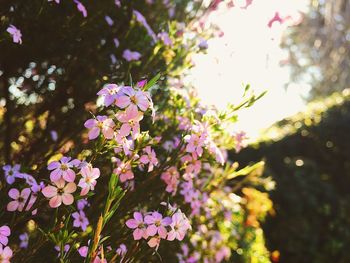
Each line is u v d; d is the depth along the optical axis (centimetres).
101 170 195
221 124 184
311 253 498
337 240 502
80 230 179
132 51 238
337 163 620
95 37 237
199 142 169
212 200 268
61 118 251
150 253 165
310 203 523
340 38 1400
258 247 387
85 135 233
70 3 217
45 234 137
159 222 145
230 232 328
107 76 234
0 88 270
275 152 627
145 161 162
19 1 198
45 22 212
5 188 160
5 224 148
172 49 225
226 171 234
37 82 253
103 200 194
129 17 245
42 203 149
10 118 246
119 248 163
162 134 213
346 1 1324
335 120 646
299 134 646
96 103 247
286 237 504
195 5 260
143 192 193
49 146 245
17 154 242
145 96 138
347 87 1538
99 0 223
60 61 236
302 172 568
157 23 257
